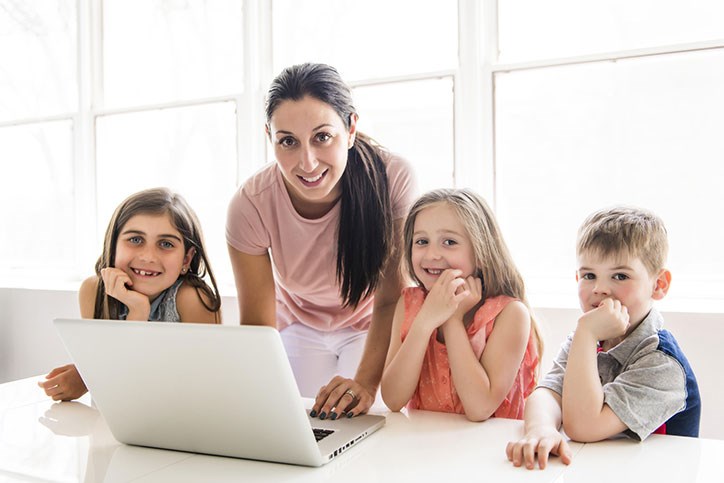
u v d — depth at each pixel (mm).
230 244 1555
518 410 1256
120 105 2875
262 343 780
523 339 1187
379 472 831
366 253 1434
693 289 1959
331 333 1649
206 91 2701
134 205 1483
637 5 2023
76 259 2977
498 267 1275
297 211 1481
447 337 1163
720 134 1936
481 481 791
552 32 2131
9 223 3164
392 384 1160
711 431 1729
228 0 2629
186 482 818
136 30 2832
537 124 2146
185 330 818
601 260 1100
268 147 2580
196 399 874
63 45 2998
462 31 2189
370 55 2379
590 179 2096
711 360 1724
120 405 943
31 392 1354
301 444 846
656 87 1996
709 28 1951
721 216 1949
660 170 2012
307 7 2480
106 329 870
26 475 855
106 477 842
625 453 896
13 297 2787
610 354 1077
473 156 2186
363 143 1427
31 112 3098
